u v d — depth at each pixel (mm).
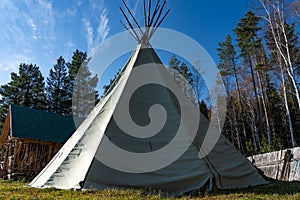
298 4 15484
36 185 5219
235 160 5617
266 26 17344
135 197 3748
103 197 3668
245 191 4691
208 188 4574
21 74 29031
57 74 30438
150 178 4465
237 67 25422
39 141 14547
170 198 3916
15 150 13625
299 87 22000
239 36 23422
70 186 4352
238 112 26453
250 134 25891
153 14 7789
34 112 16234
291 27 19266
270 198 3967
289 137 21891
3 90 27953
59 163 5184
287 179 7156
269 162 8242
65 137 15664
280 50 15758
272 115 22859
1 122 26984
